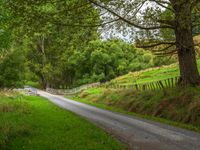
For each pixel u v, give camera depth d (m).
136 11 23.27
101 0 21.62
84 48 25.20
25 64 52.19
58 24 22.20
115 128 20.05
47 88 103.06
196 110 20.91
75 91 77.56
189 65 25.53
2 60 49.22
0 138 16.14
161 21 24.88
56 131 18.19
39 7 21.33
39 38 95.19
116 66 92.94
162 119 23.50
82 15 22.19
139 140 16.05
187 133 17.69
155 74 59.31
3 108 30.23
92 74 94.38
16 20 21.61
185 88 24.94
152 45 26.05
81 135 16.72
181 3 20.03
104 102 41.69
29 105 37.41
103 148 13.59
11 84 51.50
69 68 103.94
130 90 37.28
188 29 23.58
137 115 27.27
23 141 15.77
